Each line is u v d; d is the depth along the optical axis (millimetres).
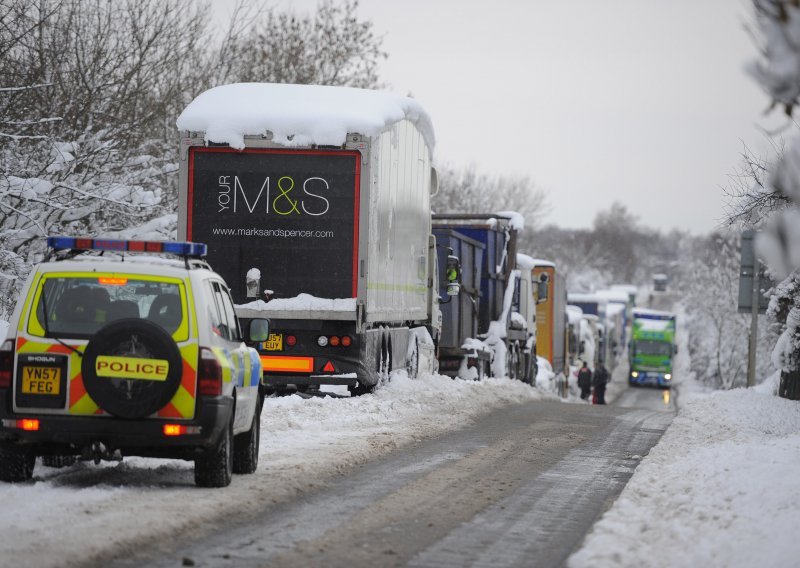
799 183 17688
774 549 23531
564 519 29516
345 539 25625
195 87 88688
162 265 31016
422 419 57719
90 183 67000
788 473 34250
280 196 57156
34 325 30141
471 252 96188
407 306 69875
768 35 16047
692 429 57719
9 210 64062
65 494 29359
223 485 31906
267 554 23562
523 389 89688
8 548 22172
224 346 31828
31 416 29734
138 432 29672
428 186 75812
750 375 92500
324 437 46438
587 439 52344
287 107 57406
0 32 62969
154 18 77688
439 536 26484
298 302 57250
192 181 57344
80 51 73750
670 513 29562
